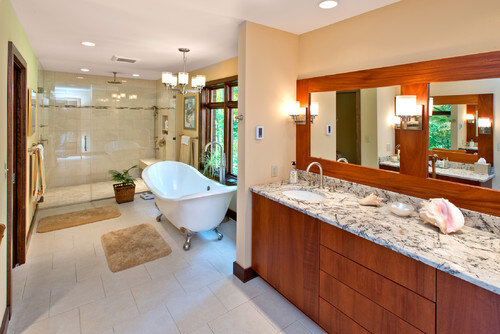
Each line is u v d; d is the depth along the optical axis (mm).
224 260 2900
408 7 1891
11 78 2049
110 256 2924
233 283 2484
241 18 2303
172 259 2900
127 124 6012
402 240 1439
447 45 1718
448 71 1711
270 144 2600
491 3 1539
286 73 2637
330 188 2441
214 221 3277
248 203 2504
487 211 1578
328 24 2389
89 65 4590
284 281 2205
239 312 2102
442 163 1764
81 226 3791
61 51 3650
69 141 5445
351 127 2271
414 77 1870
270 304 2195
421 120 1839
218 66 4293
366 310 1605
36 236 3439
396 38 1966
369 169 2176
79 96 5465
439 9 1742
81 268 2703
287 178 2775
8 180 1999
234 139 4289
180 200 2951
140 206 4699
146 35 2930
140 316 2049
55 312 2072
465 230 1580
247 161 2461
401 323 1437
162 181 4629
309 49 2604
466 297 1188
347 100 2291
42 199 4746
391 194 2033
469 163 1641
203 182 4117
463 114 1660
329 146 2467
